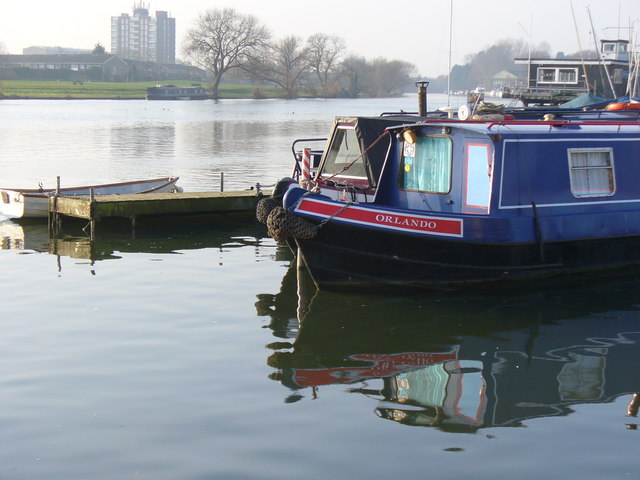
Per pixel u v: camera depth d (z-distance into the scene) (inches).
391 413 385.7
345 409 390.0
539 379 432.5
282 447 349.4
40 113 3464.6
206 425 369.7
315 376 432.1
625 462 338.3
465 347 482.9
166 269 660.1
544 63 2347.4
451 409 392.2
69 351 462.0
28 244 755.4
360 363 454.0
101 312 537.0
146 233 815.1
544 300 580.7
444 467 333.7
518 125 606.9
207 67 6195.9
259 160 1589.6
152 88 5841.5
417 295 587.2
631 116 769.6
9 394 401.1
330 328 513.7
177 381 420.2
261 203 615.2
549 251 596.4
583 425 374.9
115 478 323.6
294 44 6417.3
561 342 492.1
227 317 531.2
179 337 489.4
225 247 751.7
